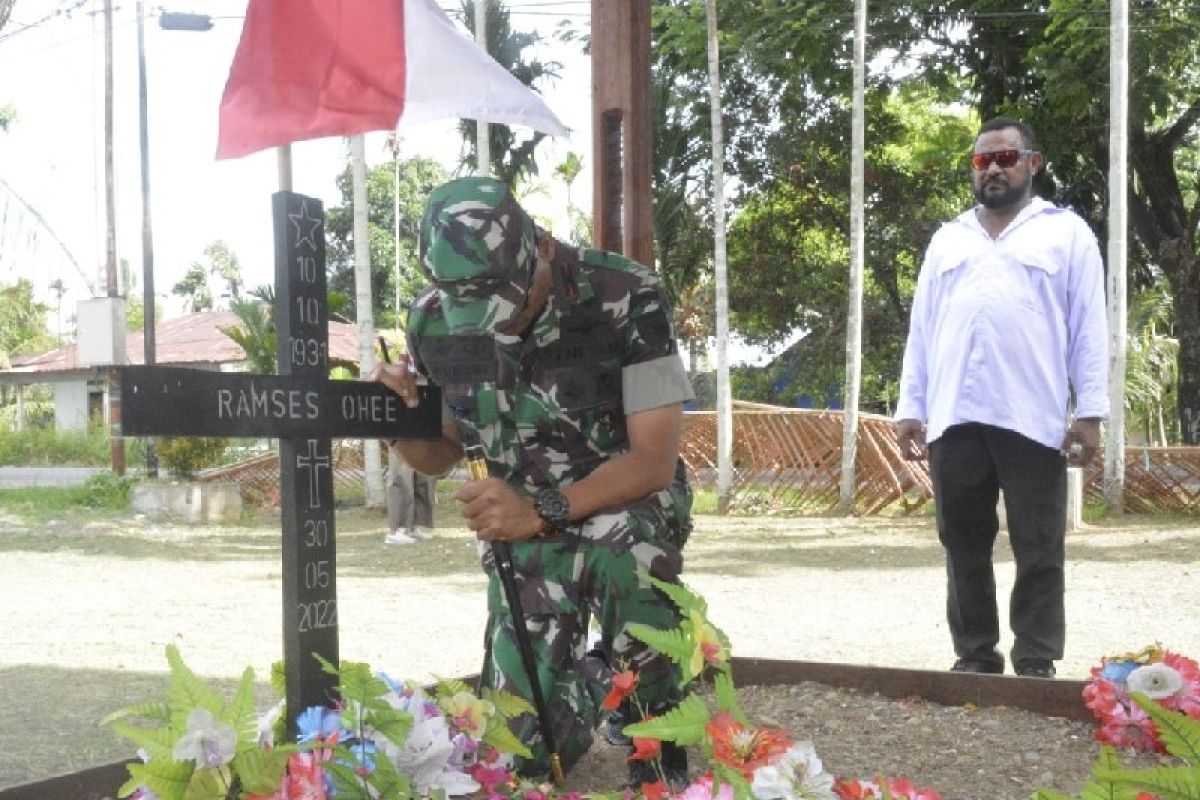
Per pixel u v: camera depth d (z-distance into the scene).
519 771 3.02
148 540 13.37
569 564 3.00
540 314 2.91
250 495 17.61
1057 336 4.42
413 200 50.19
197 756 2.00
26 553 12.15
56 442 36.16
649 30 4.52
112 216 22.56
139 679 5.63
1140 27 18.39
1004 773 3.53
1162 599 8.09
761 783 1.72
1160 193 22.17
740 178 25.22
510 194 2.72
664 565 2.99
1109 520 14.27
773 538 12.59
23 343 55.03
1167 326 29.80
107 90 22.52
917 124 25.39
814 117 24.67
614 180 4.50
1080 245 4.47
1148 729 3.59
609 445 3.05
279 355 2.52
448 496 17.62
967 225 4.61
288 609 2.48
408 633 6.95
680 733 1.81
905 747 3.78
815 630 6.97
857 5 15.95
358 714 2.15
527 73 21.58
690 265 26.08
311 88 4.70
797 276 26.52
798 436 15.70
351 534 13.40
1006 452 4.38
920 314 4.71
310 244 2.57
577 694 3.12
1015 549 4.44
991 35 21.03
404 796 2.07
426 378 2.97
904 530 13.27
